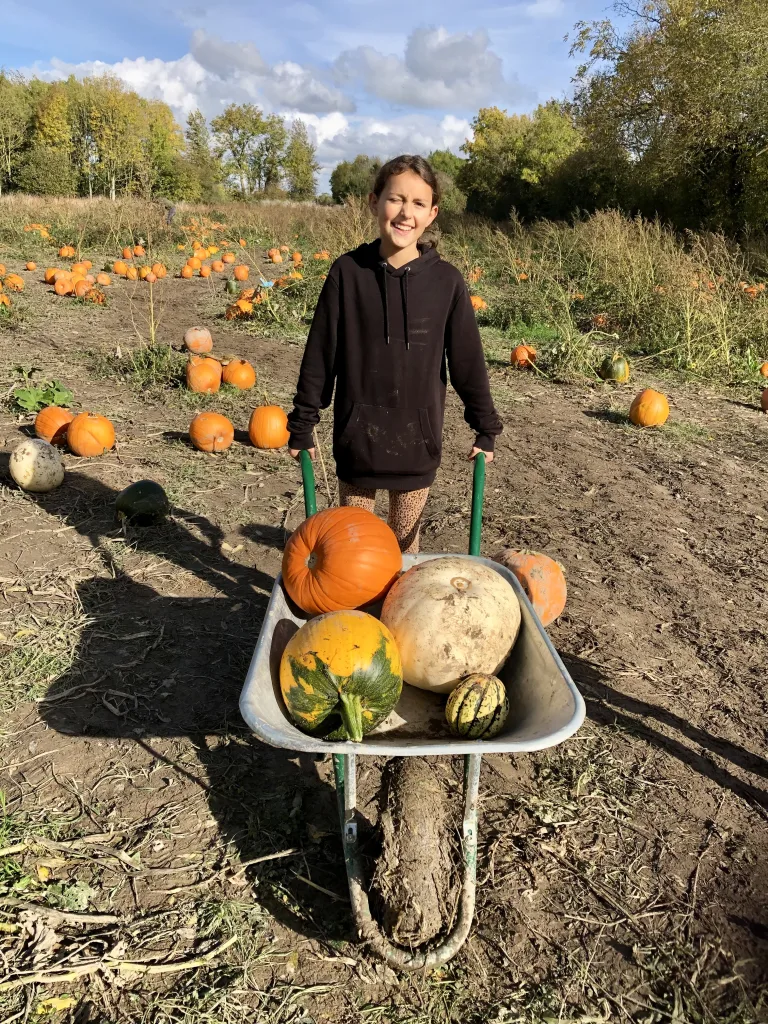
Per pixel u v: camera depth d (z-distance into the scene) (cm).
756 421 816
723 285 1198
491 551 484
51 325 1084
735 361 1015
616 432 757
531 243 1962
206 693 334
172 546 467
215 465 609
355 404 301
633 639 391
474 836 211
